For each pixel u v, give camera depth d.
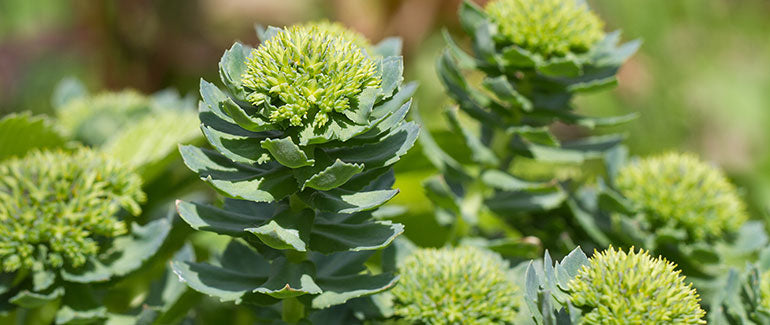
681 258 0.55
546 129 0.54
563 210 0.58
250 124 0.46
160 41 1.12
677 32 1.08
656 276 0.47
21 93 1.15
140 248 0.52
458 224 0.57
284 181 0.47
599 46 0.55
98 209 0.52
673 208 0.55
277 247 0.47
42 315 0.55
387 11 1.14
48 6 1.20
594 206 0.57
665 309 0.46
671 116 1.07
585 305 0.47
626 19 1.07
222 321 0.58
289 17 1.14
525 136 0.54
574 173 0.61
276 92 0.46
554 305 0.47
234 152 0.46
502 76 0.54
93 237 0.52
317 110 0.46
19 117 0.57
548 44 0.54
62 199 0.51
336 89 0.46
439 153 0.56
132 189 0.53
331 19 1.15
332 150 0.47
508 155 0.57
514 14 0.54
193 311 0.56
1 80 1.14
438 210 0.57
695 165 0.56
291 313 0.49
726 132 1.06
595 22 0.55
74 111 0.64
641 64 1.06
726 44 1.10
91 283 0.52
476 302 0.50
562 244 0.56
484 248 0.55
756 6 1.10
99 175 0.52
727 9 1.10
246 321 0.58
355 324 0.52
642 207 0.56
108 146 0.58
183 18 1.11
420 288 0.50
